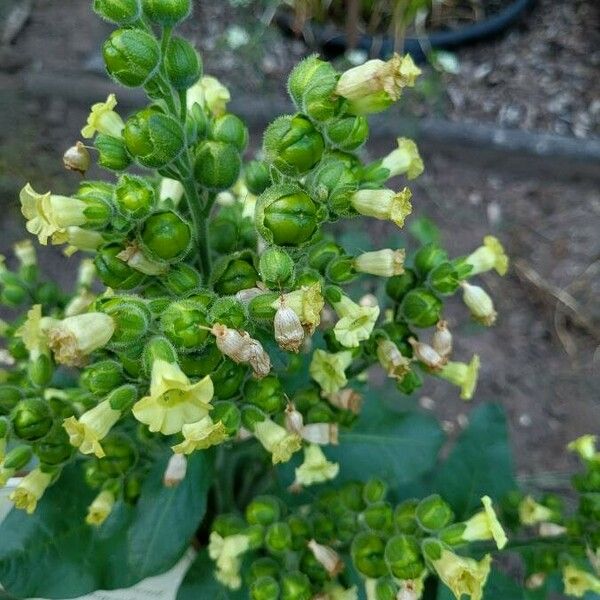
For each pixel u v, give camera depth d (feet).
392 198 0.47
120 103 1.50
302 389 0.58
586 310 1.31
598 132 1.52
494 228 1.41
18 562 0.58
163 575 0.61
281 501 0.59
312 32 1.62
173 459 0.53
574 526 0.61
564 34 1.67
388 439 0.67
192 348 0.43
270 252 0.44
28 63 1.53
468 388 0.60
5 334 0.65
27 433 0.52
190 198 0.49
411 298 0.55
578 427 1.21
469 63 1.63
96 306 0.45
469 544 0.64
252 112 1.50
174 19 0.44
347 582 0.61
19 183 1.34
